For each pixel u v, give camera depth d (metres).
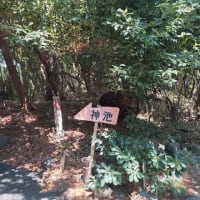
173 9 3.15
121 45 3.50
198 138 4.68
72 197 3.14
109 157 3.45
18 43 3.67
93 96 5.64
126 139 3.43
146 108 5.16
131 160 3.18
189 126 5.09
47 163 3.77
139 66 3.38
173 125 5.02
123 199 3.13
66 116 5.12
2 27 3.54
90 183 3.20
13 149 4.27
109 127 4.41
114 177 3.12
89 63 4.41
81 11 3.62
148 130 4.22
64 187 3.33
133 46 3.38
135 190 3.23
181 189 3.22
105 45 3.78
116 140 3.45
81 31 3.83
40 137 4.46
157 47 3.36
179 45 3.57
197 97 5.63
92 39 3.83
